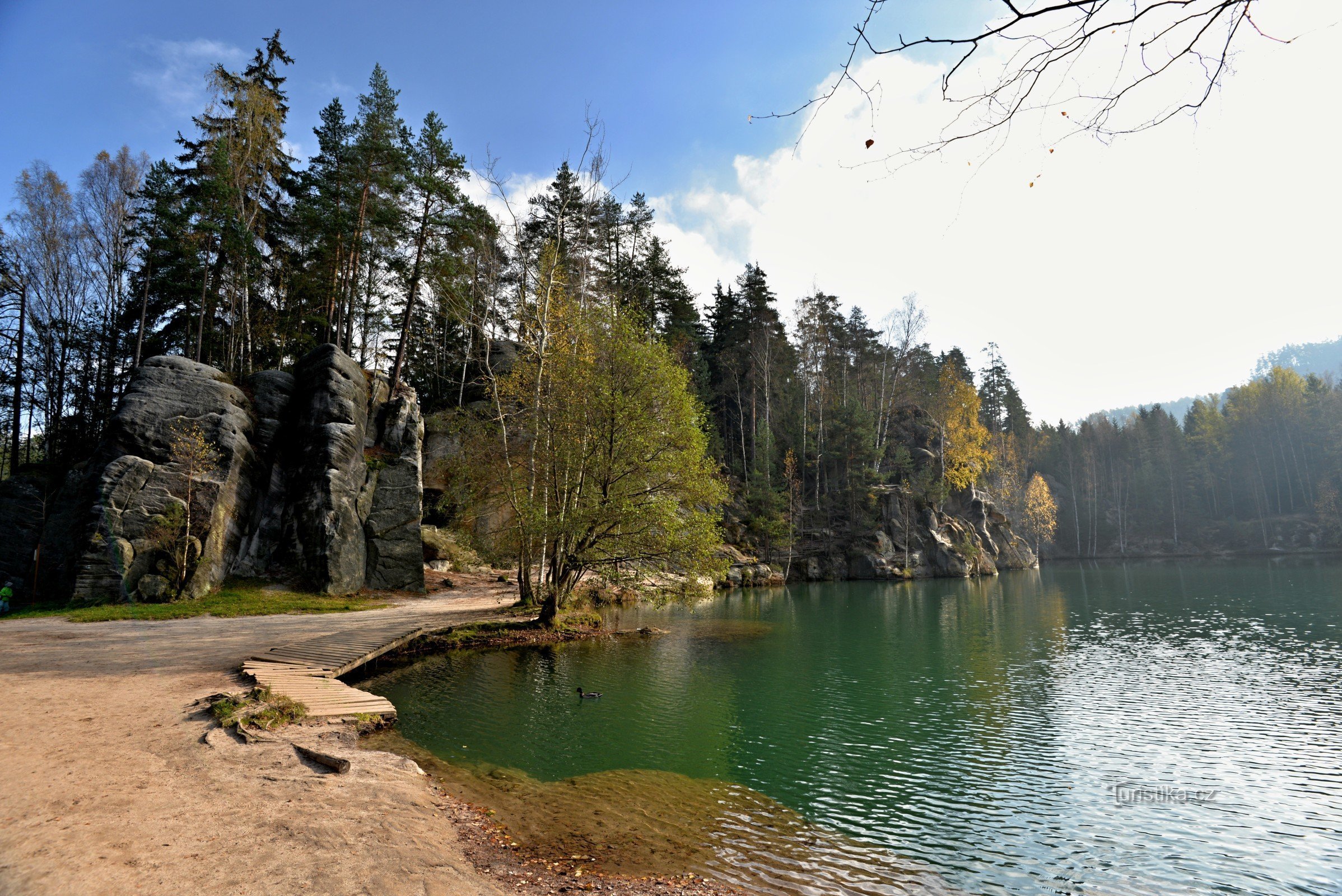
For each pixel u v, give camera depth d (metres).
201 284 34.31
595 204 30.41
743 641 24.31
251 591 27.03
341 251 38.31
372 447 34.72
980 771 11.34
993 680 18.30
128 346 40.34
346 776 8.28
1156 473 94.81
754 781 10.63
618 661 20.19
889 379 72.19
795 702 15.87
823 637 25.38
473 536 32.31
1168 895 7.49
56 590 27.11
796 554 55.22
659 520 23.61
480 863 6.51
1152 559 81.69
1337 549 77.56
